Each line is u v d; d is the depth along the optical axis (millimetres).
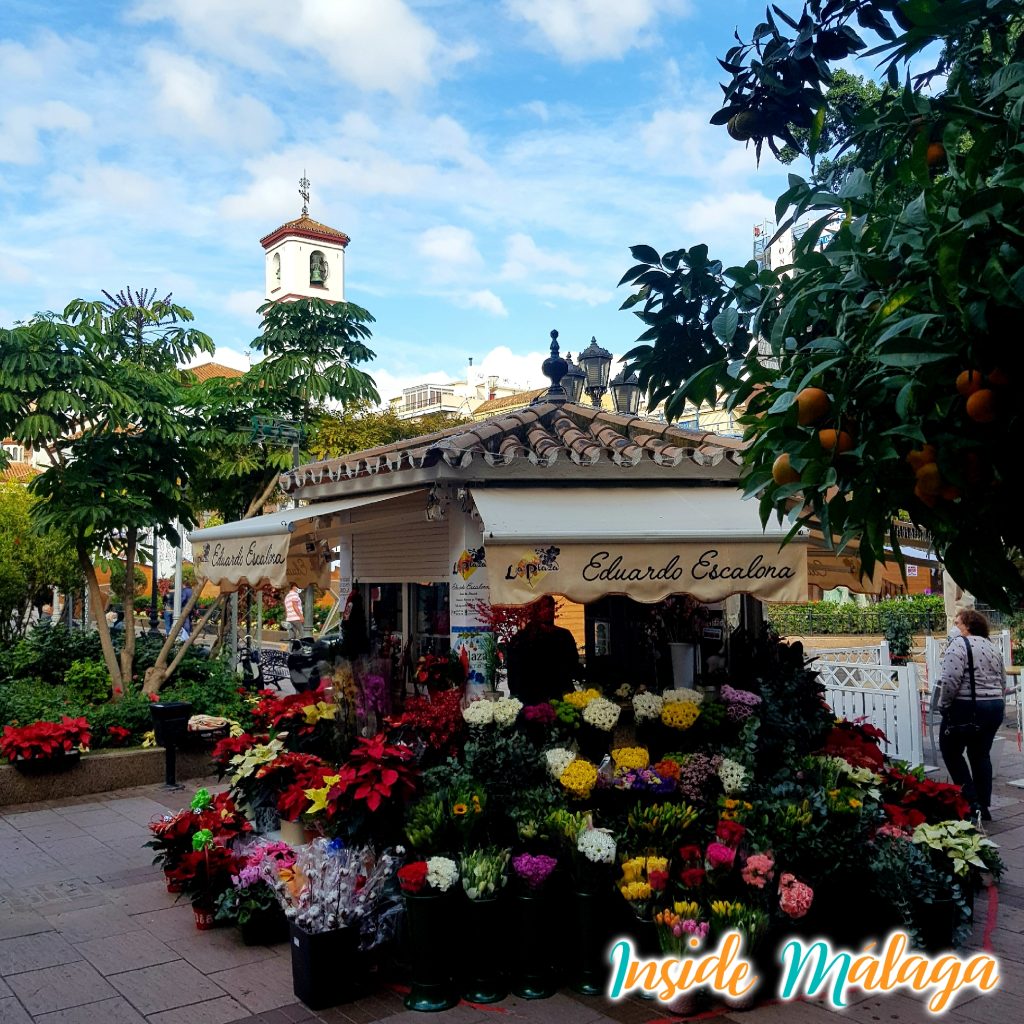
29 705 10961
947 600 12836
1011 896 6594
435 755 6031
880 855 5629
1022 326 1987
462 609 6887
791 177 2875
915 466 2223
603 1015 4934
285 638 29000
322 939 4988
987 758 8289
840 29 3184
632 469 7227
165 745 10312
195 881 6121
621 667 7406
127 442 12352
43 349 11547
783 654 7336
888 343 2096
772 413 2385
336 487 8367
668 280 3283
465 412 54344
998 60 3252
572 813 5500
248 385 14156
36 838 8328
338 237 51812
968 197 2045
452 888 5082
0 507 16906
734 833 5379
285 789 6883
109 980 5348
